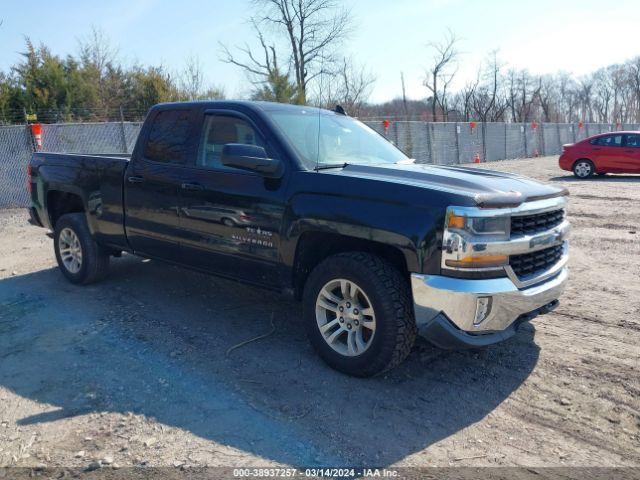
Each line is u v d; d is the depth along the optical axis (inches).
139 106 995.9
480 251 129.5
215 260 175.9
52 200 240.5
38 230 365.7
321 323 152.9
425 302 132.0
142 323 188.7
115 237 210.2
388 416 131.8
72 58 885.8
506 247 133.3
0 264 273.3
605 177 652.7
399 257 144.2
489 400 139.7
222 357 162.7
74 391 144.6
